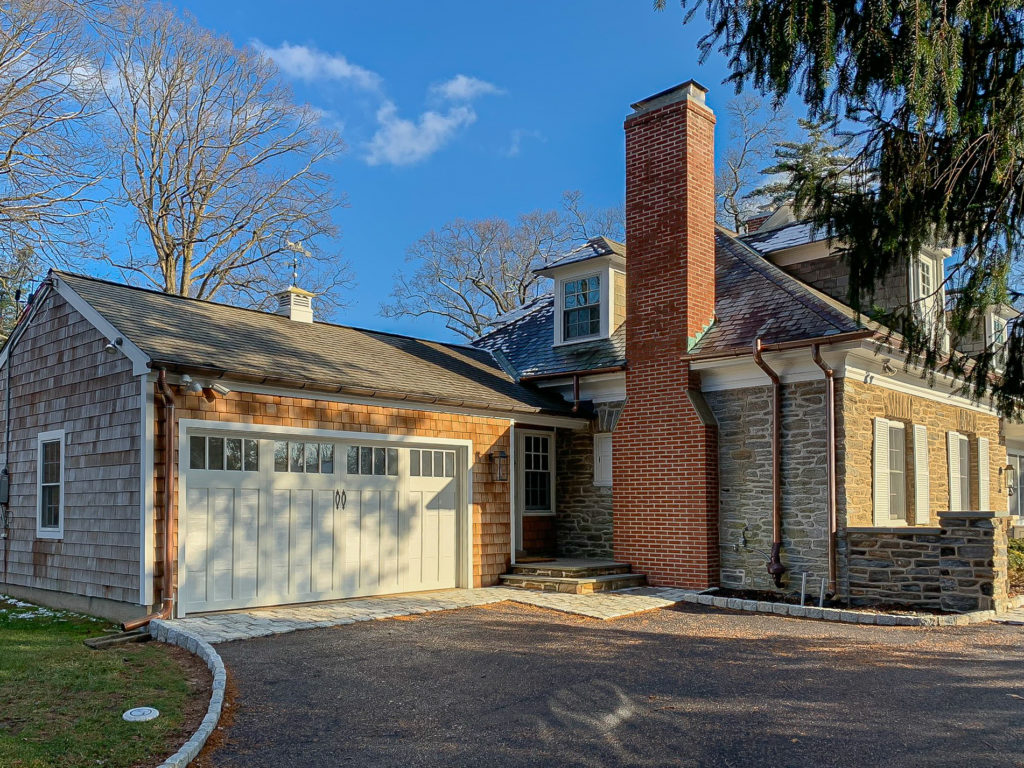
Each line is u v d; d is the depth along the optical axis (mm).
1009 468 17188
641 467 13086
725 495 12391
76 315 10938
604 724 5770
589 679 6980
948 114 6703
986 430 16406
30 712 5754
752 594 11469
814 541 11305
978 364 8227
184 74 25469
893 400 12672
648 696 6457
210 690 6469
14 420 12266
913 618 9414
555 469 14953
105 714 5730
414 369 13336
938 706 6113
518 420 13492
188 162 25938
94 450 10211
